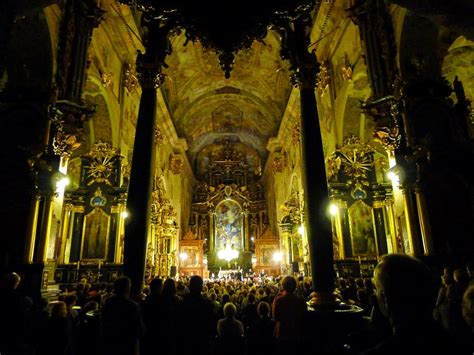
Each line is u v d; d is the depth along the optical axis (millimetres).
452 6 6090
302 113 7906
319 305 6379
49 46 11211
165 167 27750
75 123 11477
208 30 7082
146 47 8117
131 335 3926
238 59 27328
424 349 1381
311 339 5852
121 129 17656
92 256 15930
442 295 4832
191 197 42656
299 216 23312
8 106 10648
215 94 31859
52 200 10320
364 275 14266
